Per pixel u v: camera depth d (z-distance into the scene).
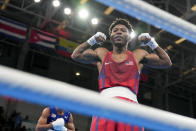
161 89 15.95
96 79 15.66
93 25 12.26
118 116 0.96
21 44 12.26
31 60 14.02
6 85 0.77
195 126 1.06
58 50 12.09
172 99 17.55
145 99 16.47
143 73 14.20
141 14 1.49
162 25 1.56
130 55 2.31
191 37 1.65
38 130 3.69
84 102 0.90
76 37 12.85
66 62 15.27
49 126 3.61
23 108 12.66
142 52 2.41
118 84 2.13
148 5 1.49
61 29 12.28
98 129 2.02
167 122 1.01
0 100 12.16
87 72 15.89
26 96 0.81
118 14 12.42
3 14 12.45
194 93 18.23
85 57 2.45
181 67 14.24
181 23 1.57
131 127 1.99
